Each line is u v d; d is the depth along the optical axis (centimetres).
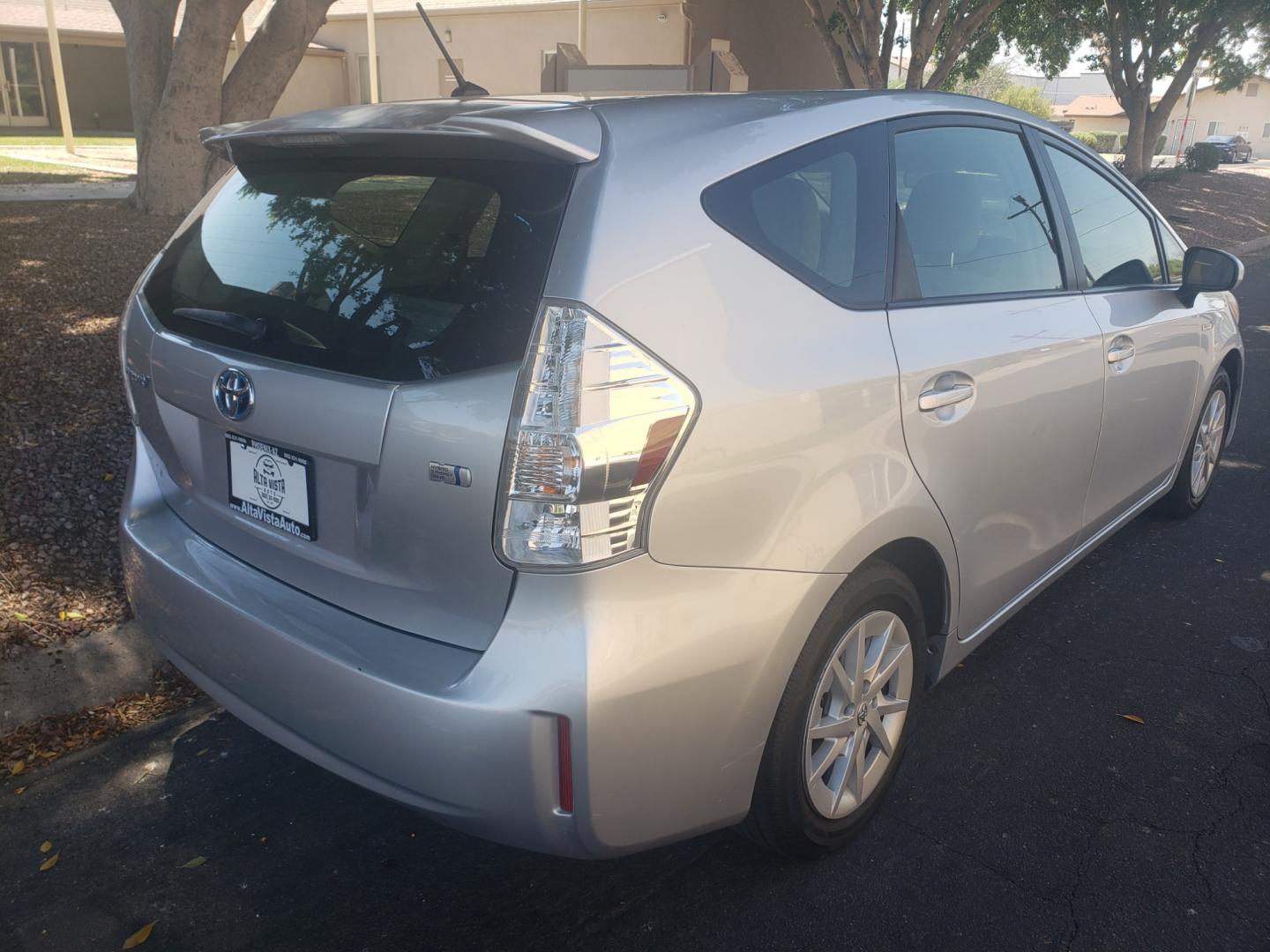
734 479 192
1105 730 302
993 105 300
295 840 255
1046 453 289
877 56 1199
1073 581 401
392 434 188
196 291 238
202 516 242
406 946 221
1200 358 399
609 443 174
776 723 215
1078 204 328
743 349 197
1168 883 239
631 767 185
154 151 952
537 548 176
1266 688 326
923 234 256
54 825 258
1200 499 468
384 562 197
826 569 209
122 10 945
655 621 183
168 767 282
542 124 194
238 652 215
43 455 432
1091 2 2158
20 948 219
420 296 195
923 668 264
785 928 225
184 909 231
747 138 219
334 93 2677
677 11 1930
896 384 228
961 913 229
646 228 190
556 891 238
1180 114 7144
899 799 270
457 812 185
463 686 180
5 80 2738
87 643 318
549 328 177
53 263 739
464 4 2281
